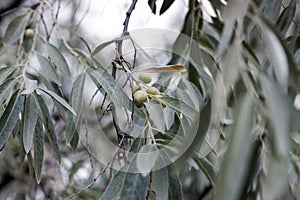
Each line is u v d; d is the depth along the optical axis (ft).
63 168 3.21
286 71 1.06
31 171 1.98
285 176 0.96
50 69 2.00
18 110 1.72
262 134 1.18
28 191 3.17
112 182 1.52
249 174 1.17
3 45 2.42
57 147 1.89
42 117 1.84
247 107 1.09
